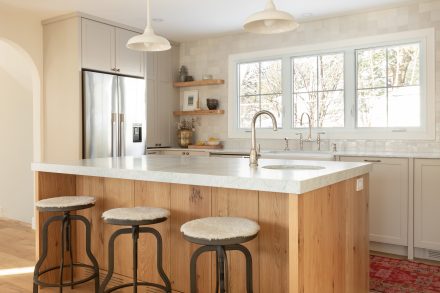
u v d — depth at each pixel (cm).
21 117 578
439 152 418
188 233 188
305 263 185
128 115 507
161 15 469
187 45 603
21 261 368
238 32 545
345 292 234
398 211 379
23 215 588
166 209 264
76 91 454
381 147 453
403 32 434
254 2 424
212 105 570
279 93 529
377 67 459
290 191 178
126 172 238
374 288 303
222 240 181
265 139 536
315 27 491
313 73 503
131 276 288
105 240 302
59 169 276
